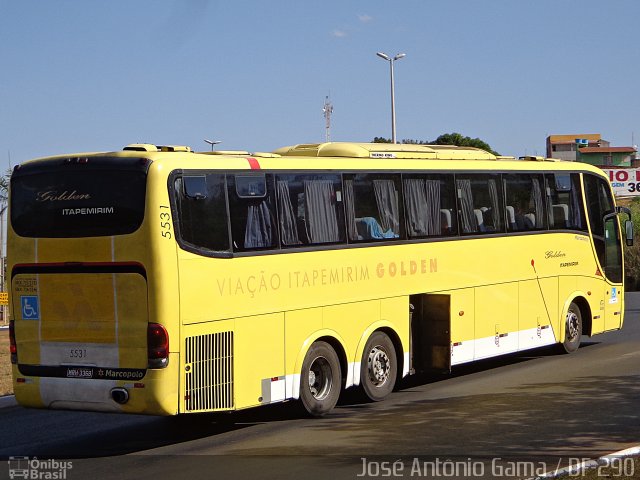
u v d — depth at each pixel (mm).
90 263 10852
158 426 12453
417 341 14352
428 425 11344
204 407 10898
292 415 12789
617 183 60375
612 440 10078
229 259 11266
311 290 12391
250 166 11719
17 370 11414
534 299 16438
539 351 18047
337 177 12961
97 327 10836
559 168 17281
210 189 11156
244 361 11414
